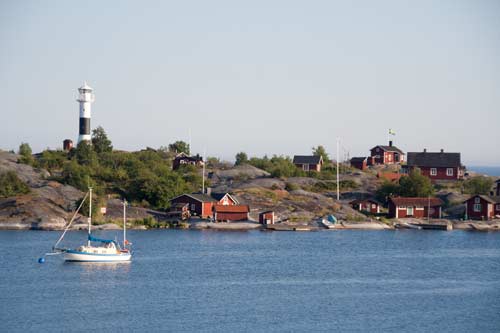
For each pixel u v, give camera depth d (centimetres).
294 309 13250
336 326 12225
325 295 14438
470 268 17900
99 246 19212
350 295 14488
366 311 13238
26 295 13862
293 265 17775
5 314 12531
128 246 19838
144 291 14400
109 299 13688
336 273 16838
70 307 13050
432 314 13138
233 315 12744
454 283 15950
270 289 14875
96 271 16250
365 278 16325
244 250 19925
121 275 15900
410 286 15525
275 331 11850
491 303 14038
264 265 17638
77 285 14788
